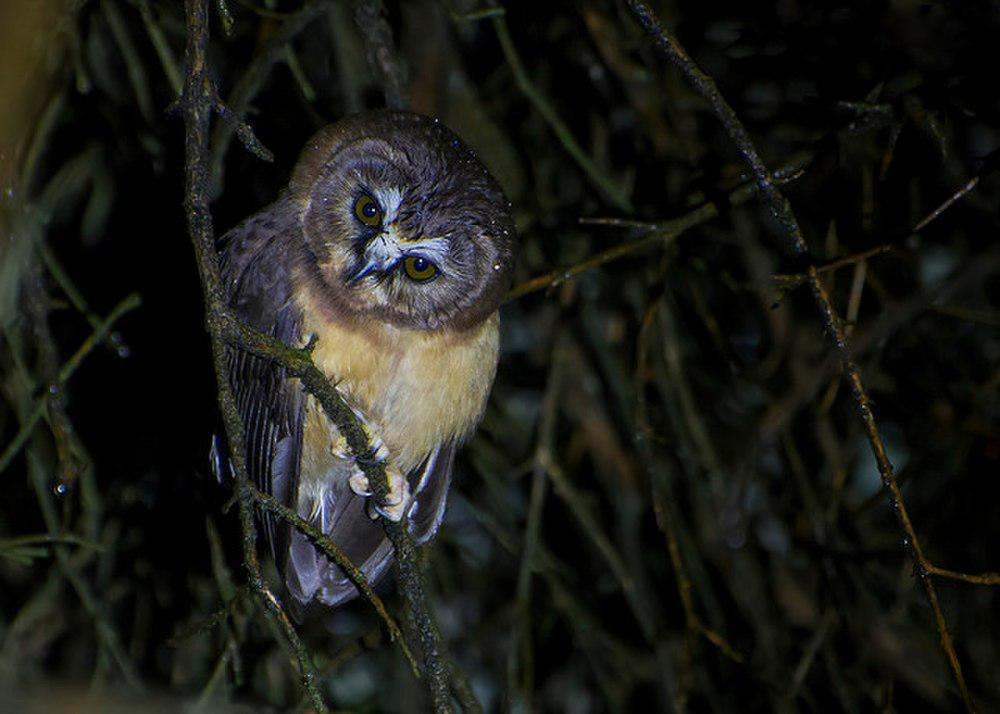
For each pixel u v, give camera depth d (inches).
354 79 413.4
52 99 370.9
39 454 407.8
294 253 340.8
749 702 437.1
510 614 445.1
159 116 424.8
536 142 461.4
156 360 446.0
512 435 462.6
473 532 476.7
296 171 347.9
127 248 447.8
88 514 387.5
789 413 393.7
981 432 412.8
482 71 480.7
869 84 384.5
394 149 343.0
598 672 423.8
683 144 428.1
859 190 424.5
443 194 341.4
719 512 413.4
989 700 419.2
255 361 345.1
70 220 448.1
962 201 417.1
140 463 449.7
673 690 405.4
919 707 432.8
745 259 436.5
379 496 276.8
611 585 476.1
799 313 447.8
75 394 451.8
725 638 405.4
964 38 381.1
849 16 386.3
